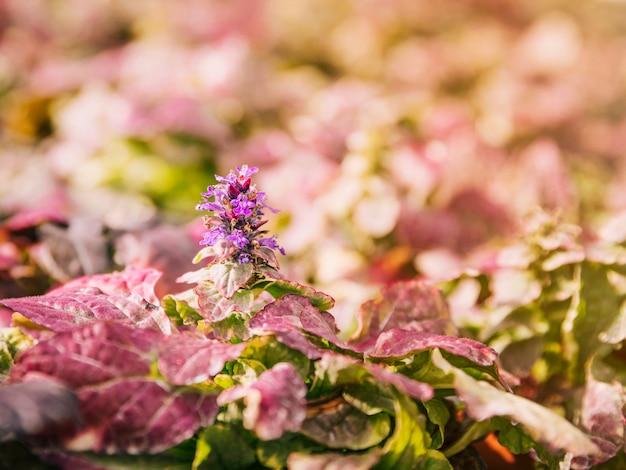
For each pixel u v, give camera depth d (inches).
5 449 17.8
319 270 26.2
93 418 17.4
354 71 46.6
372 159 27.8
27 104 36.4
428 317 20.9
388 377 18.1
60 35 49.3
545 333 22.1
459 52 45.5
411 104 34.8
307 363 18.8
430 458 18.7
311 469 17.6
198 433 18.6
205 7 47.9
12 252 24.3
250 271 18.9
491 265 23.0
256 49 46.2
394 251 26.8
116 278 20.9
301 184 28.7
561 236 22.0
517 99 38.2
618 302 21.7
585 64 44.5
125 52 42.9
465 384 18.7
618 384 20.8
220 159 31.5
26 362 17.7
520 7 53.2
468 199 28.4
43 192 29.5
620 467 20.6
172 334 18.7
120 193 29.9
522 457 21.4
